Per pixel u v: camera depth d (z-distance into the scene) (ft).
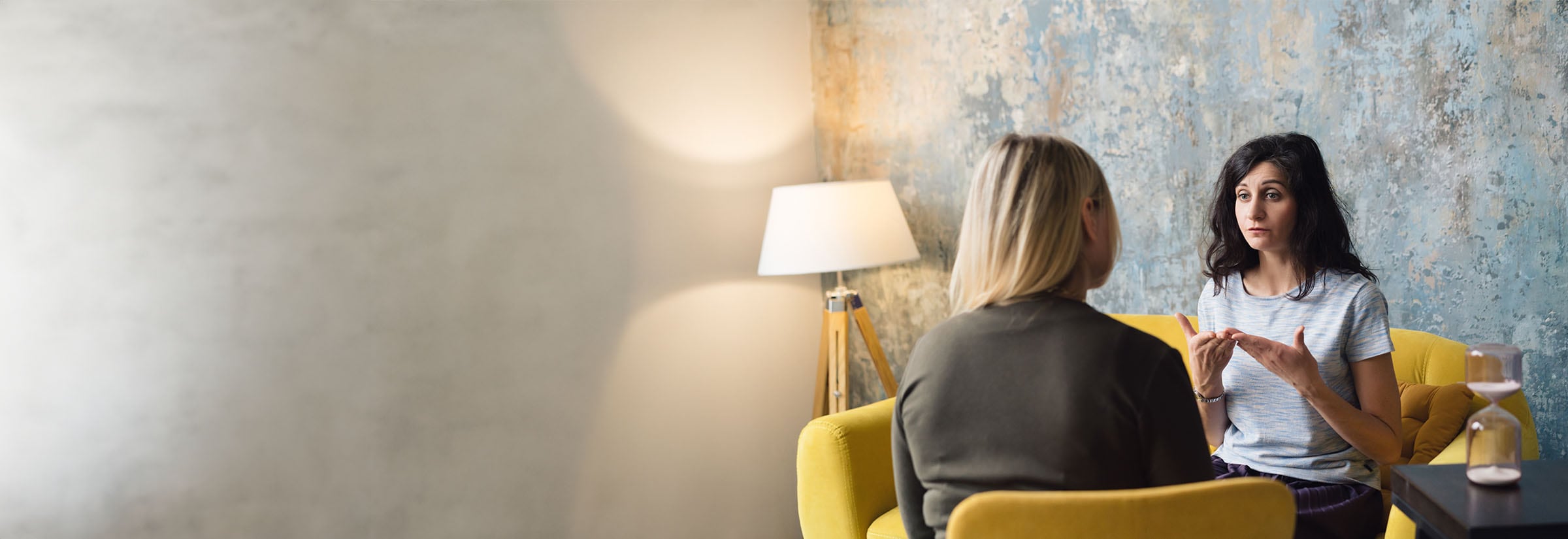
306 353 8.18
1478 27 7.41
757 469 11.32
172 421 7.64
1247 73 8.54
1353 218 8.16
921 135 10.87
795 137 11.62
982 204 4.17
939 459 4.06
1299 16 8.22
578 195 9.70
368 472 8.54
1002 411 3.89
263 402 8.01
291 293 8.09
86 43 7.27
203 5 7.68
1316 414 5.94
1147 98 9.16
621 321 10.05
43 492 7.22
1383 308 5.78
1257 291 6.40
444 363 8.91
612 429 10.03
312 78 8.13
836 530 7.43
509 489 9.36
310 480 8.26
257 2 7.88
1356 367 5.82
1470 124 7.52
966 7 10.33
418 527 8.84
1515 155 7.36
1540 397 7.47
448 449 8.97
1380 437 5.52
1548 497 4.46
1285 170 6.03
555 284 9.57
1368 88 7.95
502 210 9.20
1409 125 7.79
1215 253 6.66
